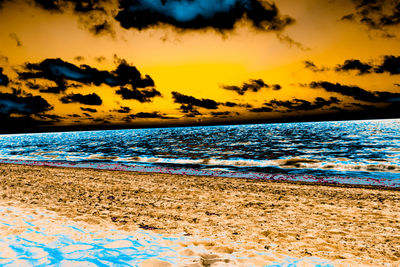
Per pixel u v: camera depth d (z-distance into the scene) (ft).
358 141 128.57
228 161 73.36
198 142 163.32
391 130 227.81
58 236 17.19
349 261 14.14
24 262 13.34
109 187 35.45
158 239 17.13
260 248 15.84
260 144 133.18
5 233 17.43
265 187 35.65
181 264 13.50
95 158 88.28
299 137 179.01
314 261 14.11
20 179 41.65
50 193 31.24
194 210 24.52
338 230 19.12
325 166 60.54
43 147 165.78
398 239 17.25
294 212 23.93
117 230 18.74
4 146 192.75
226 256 14.62
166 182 39.73
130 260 13.83
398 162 63.41
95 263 13.35
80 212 23.21
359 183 39.42
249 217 22.38
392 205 26.02
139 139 235.20
